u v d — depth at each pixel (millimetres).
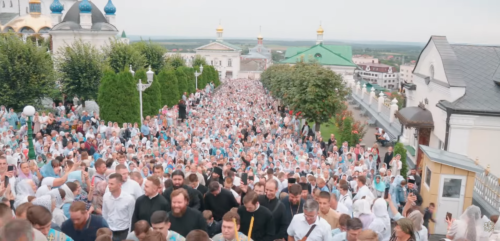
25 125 24578
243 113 36469
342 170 19844
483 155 21312
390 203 9055
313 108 32812
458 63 23109
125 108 31844
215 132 26812
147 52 59750
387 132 35375
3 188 9250
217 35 141750
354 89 59688
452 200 14242
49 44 70500
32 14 88125
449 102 21781
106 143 20734
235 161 19562
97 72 43469
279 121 34344
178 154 19562
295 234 7316
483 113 20734
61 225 7480
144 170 14203
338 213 8336
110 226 8297
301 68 41812
